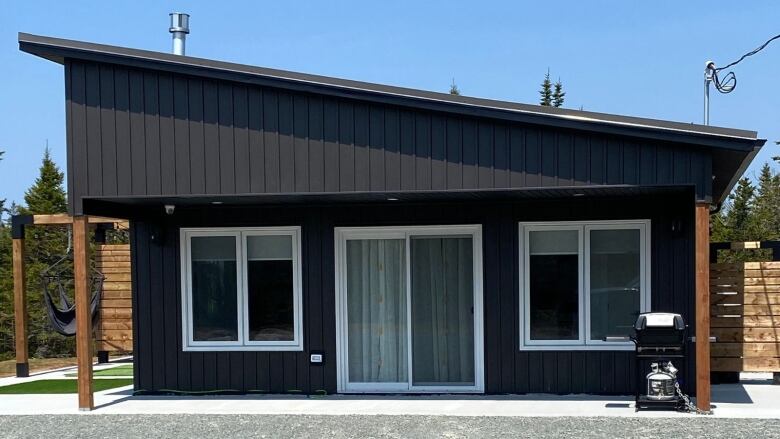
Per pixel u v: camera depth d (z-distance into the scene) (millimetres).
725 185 10961
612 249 9406
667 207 9211
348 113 8328
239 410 8781
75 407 9195
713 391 9797
